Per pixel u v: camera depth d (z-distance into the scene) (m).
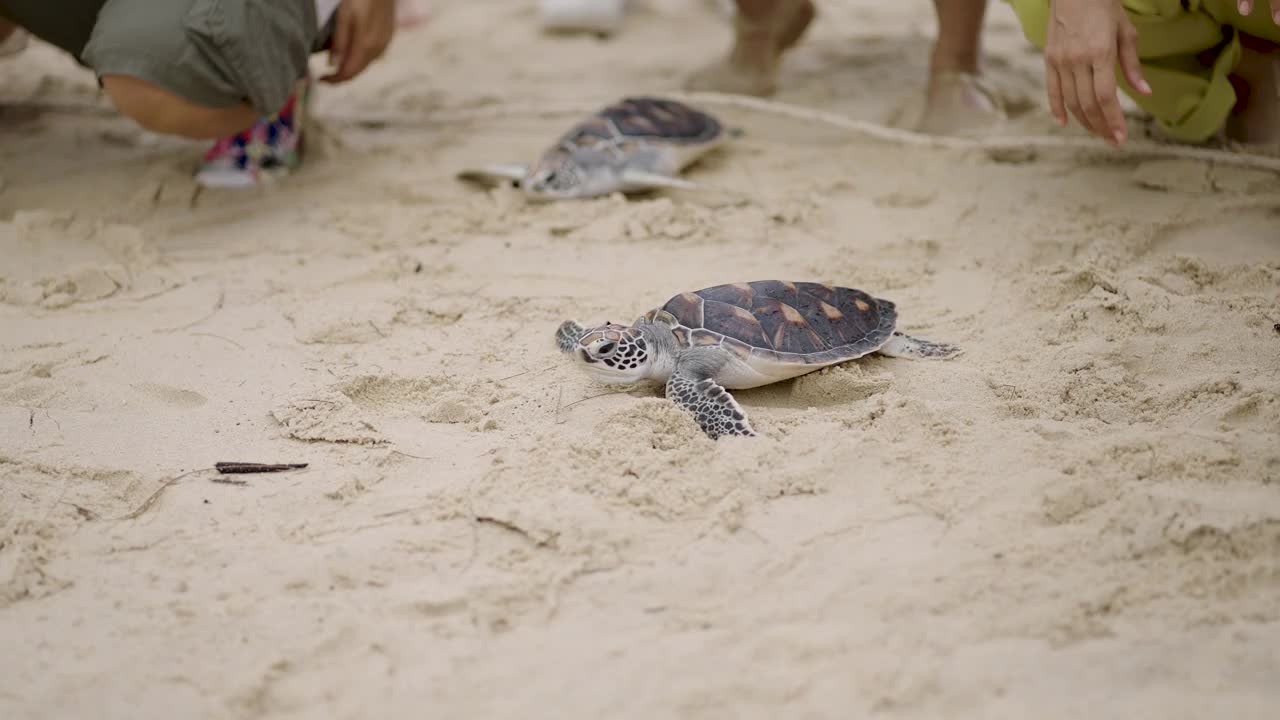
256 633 1.66
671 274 2.13
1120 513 1.72
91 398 1.92
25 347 2.00
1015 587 1.67
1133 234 2.14
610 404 1.89
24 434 1.86
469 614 1.67
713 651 1.64
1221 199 2.20
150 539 1.75
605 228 2.25
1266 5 2.12
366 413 1.89
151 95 2.19
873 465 1.79
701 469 1.79
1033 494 1.75
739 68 2.70
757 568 1.70
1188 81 2.19
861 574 1.69
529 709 1.60
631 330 1.87
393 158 2.50
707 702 1.60
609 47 3.20
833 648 1.63
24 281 2.12
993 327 2.00
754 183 2.39
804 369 1.89
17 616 1.68
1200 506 1.71
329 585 1.70
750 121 2.62
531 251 2.21
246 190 2.38
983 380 1.89
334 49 2.35
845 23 3.35
